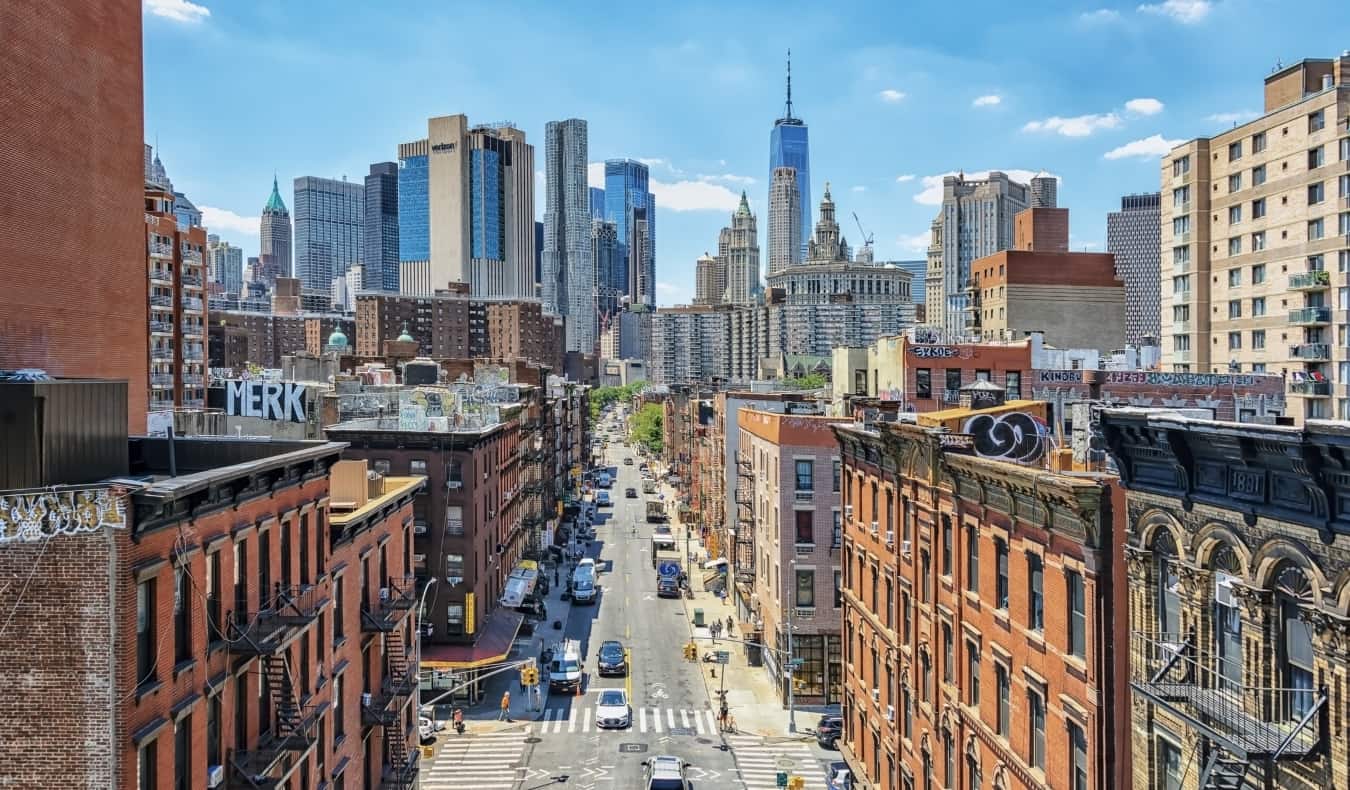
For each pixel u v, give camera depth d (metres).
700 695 59.84
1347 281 68.50
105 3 31.72
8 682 16.86
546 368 127.75
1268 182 76.44
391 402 69.62
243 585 23.19
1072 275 80.00
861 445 39.91
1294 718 14.77
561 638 72.06
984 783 26.47
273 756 23.12
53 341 28.58
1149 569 18.36
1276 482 15.07
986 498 26.05
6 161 26.06
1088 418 28.28
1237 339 80.38
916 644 32.28
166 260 90.19
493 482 69.31
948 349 57.47
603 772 47.03
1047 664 22.17
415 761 40.41
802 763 48.41
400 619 36.97
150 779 18.42
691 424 132.12
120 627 17.06
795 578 57.38
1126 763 19.44
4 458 18.30
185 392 95.44
